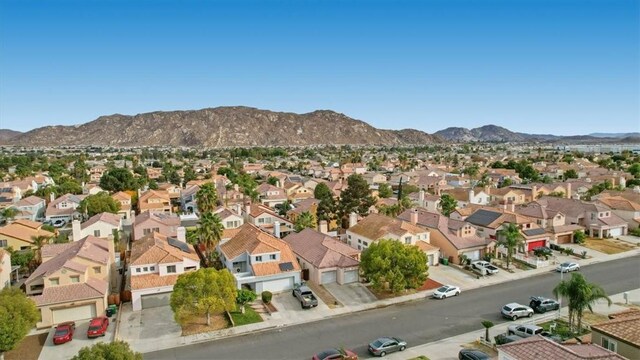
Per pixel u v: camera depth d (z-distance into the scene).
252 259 55.00
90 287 47.97
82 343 41.28
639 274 60.91
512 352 29.00
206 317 46.75
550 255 69.94
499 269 63.41
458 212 86.06
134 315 47.78
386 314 47.97
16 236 71.75
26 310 39.34
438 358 38.03
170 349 40.19
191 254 57.53
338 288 55.41
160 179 184.25
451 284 57.53
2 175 172.88
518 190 117.06
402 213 83.12
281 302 51.31
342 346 40.50
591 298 40.66
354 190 89.38
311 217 80.31
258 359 38.12
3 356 38.41
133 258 54.12
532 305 49.31
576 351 28.77
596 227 81.81
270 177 154.00
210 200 89.88
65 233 86.94
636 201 97.06
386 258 52.06
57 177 174.88
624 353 32.81
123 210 107.12
